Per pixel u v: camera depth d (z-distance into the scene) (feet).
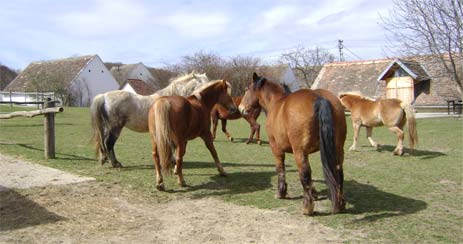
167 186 22.90
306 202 17.21
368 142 42.63
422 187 22.68
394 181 24.27
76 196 20.33
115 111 26.30
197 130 23.68
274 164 30.12
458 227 15.97
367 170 27.73
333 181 15.92
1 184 21.94
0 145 37.40
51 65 161.79
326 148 15.72
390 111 33.30
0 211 17.85
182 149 22.07
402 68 94.12
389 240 14.57
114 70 196.75
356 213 17.74
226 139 45.68
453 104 80.79
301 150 16.51
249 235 15.26
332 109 16.52
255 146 40.11
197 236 15.23
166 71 159.12
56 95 141.28
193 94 24.70
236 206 19.16
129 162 30.09
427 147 38.22
